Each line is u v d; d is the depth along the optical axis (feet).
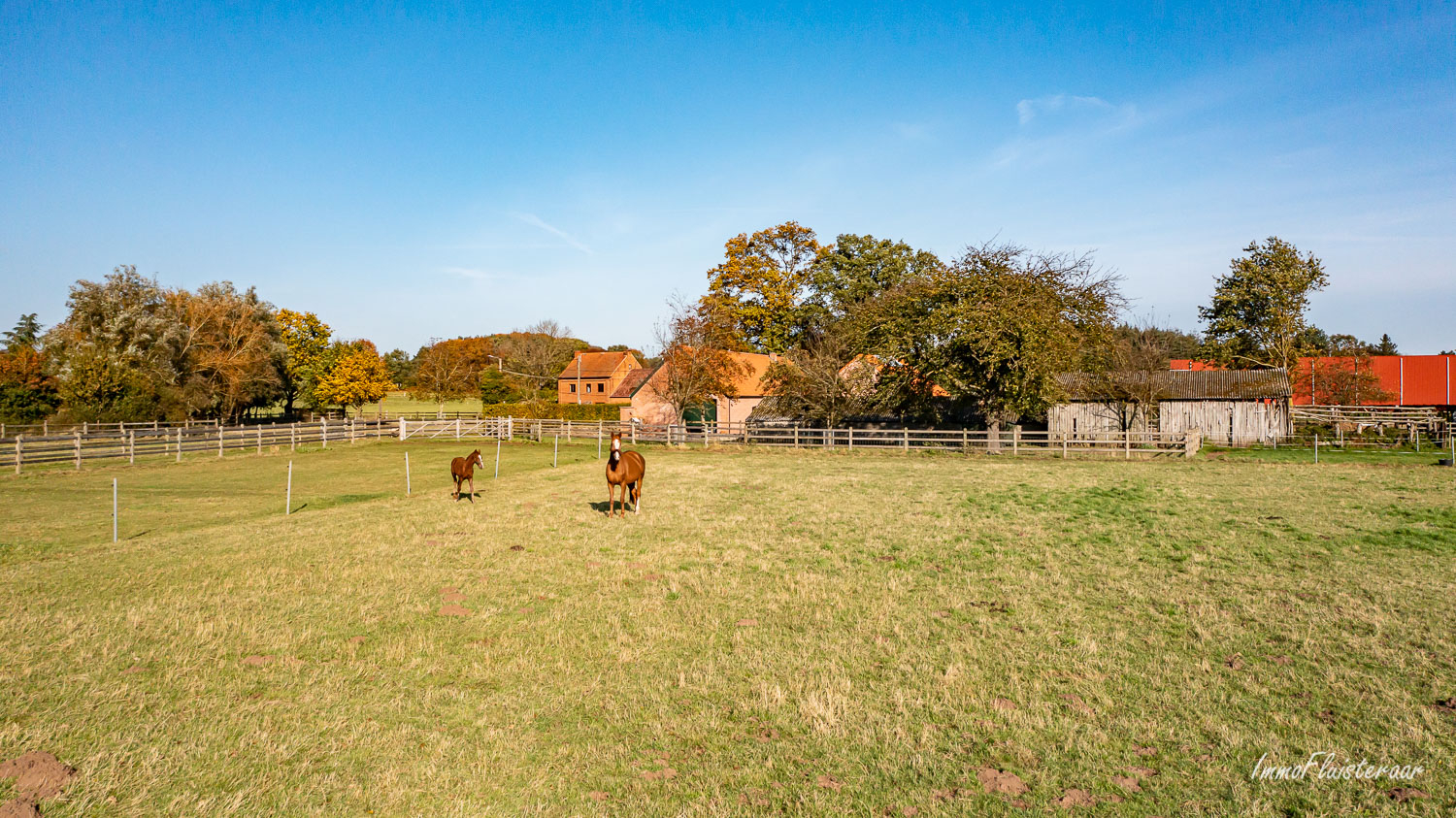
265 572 36.88
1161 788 17.49
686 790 17.62
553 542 44.34
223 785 17.60
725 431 139.95
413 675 24.18
